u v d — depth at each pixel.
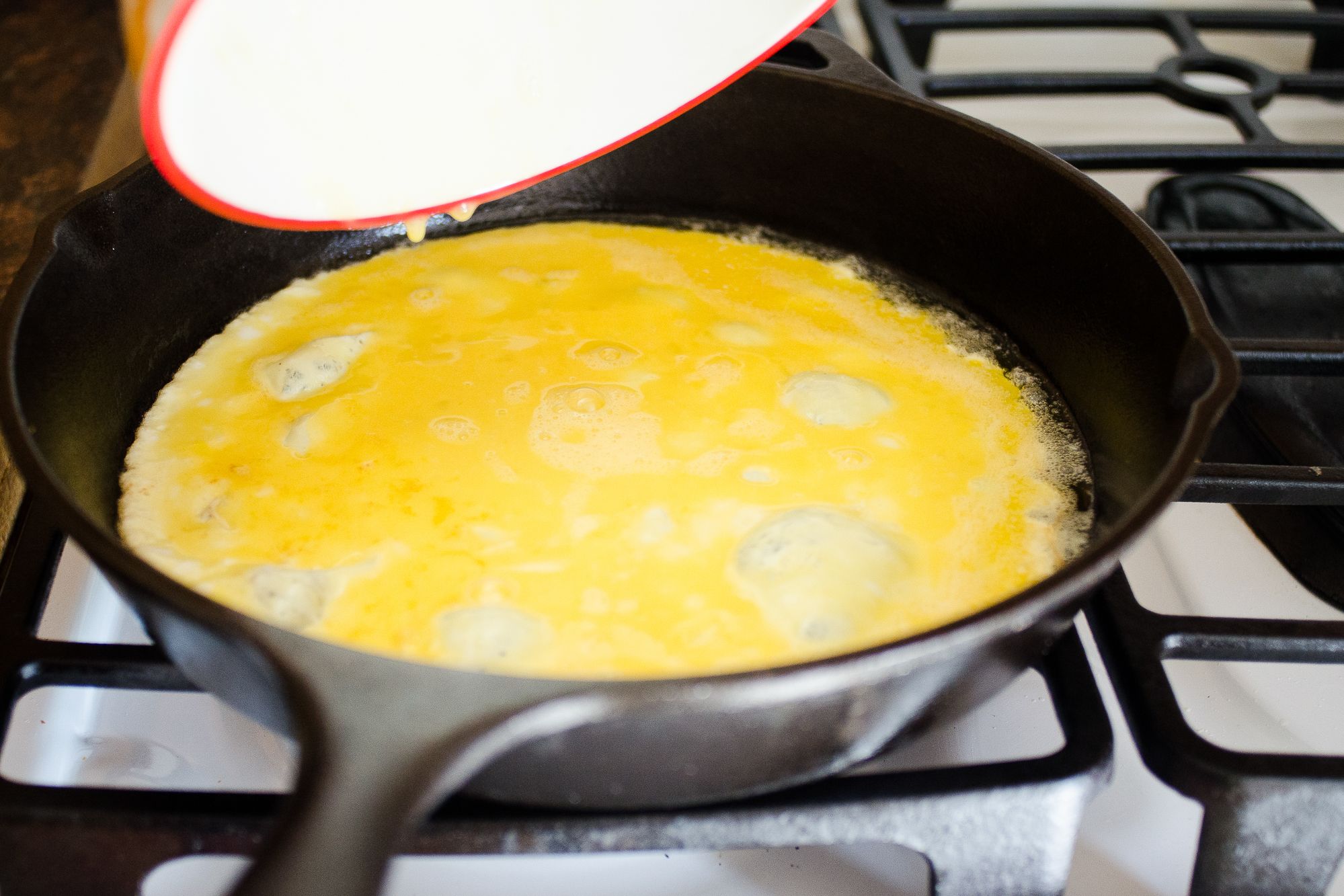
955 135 0.73
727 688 0.51
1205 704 0.64
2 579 0.63
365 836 0.49
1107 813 0.62
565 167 0.63
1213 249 0.74
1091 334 0.70
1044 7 0.99
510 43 0.61
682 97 0.63
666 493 0.67
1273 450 0.70
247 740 0.63
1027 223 0.72
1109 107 0.95
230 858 0.60
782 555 0.63
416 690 0.51
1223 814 0.57
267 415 0.70
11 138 0.87
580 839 0.56
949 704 0.56
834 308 0.76
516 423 0.69
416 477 0.67
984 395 0.72
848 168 0.77
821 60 0.78
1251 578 0.68
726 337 0.74
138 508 0.66
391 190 0.61
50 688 0.63
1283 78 0.85
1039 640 0.57
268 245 0.75
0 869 0.56
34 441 0.56
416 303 0.76
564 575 0.64
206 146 0.56
